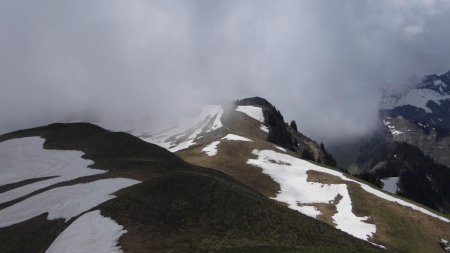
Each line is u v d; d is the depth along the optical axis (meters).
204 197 56.78
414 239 82.25
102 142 107.94
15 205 64.94
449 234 84.25
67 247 45.97
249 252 43.78
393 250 77.19
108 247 45.09
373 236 81.69
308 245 50.84
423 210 93.00
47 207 60.19
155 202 54.97
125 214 52.22
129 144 104.88
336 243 53.56
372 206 92.94
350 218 88.69
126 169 78.19
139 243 45.72
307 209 93.12
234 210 55.06
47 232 52.72
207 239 47.53
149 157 94.81
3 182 89.44
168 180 60.47
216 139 137.88
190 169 83.25
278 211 58.41
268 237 50.28
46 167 93.81
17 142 116.88
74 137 116.62
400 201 96.38
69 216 55.25
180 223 50.88
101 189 62.41
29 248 50.91
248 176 107.75
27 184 80.56
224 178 88.06
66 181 74.06
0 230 57.72
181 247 45.34
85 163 91.81
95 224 50.31
